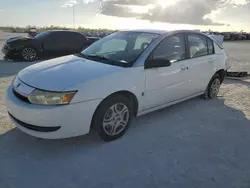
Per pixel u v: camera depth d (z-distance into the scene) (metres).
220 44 5.09
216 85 5.02
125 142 3.25
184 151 3.09
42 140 3.22
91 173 2.63
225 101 4.96
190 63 4.13
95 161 2.83
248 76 7.25
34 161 2.79
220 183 2.54
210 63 4.60
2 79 6.27
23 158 2.84
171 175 2.64
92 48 4.11
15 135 3.33
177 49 3.95
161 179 2.57
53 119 2.73
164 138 3.39
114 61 3.44
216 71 4.82
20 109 2.83
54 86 2.78
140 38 3.85
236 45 19.19
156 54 3.60
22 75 3.21
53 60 3.69
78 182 2.49
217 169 2.77
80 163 2.79
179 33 4.03
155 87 3.60
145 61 3.44
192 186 2.49
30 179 2.50
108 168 2.71
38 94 2.77
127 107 3.31
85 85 2.85
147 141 3.29
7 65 8.32
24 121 2.85
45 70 3.18
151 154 3.00
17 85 3.07
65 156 2.90
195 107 4.56
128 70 3.26
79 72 3.07
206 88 4.79
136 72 3.32
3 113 4.02
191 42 4.22
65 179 2.52
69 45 10.21
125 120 3.35
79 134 2.93
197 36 4.39
